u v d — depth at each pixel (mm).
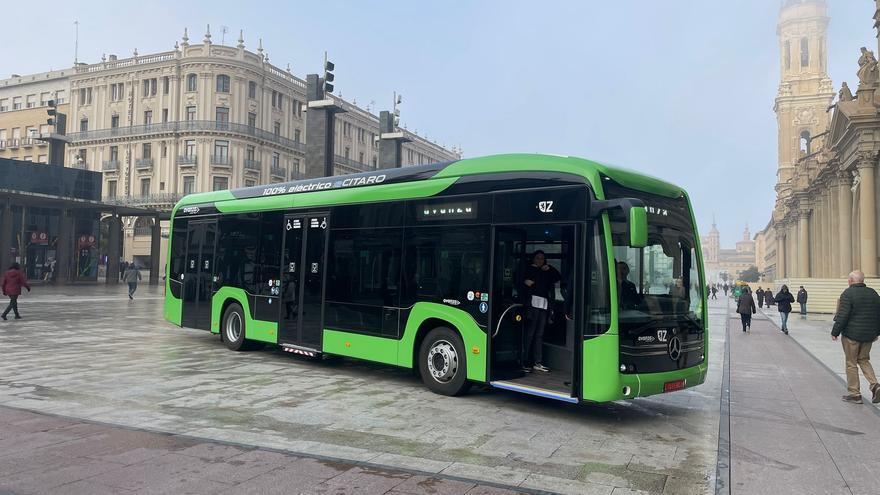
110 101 60219
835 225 40500
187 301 13062
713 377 10578
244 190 12148
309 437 5992
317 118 21750
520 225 7426
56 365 9898
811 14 86000
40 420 6418
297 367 10211
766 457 5781
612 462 5500
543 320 7887
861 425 7113
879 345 15961
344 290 9516
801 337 19016
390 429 6391
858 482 5074
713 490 4793
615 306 6590
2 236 34719
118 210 41062
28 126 63844
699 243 7957
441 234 8312
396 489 4590
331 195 10000
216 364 10312
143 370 9578
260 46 60656
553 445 6000
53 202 36656
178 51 57281
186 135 56281
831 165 38688
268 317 10906
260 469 4984
